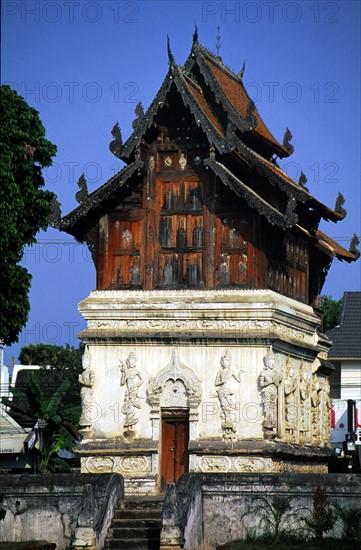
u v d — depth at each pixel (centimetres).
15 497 3400
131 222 4031
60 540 3350
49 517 3369
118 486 3434
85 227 4081
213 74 4025
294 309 4050
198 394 3822
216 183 3956
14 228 4006
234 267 3903
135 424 3875
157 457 3828
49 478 3394
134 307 3934
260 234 3878
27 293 4128
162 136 4034
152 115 3912
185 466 3850
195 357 3872
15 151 4103
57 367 9481
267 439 3731
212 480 3372
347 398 6519
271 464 3722
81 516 3128
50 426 6425
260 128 4381
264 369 3788
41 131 4225
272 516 3316
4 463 6347
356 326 6700
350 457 5288
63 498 3369
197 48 4100
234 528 3341
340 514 3259
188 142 4006
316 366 4359
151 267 3981
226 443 3759
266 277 3881
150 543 3186
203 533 3356
